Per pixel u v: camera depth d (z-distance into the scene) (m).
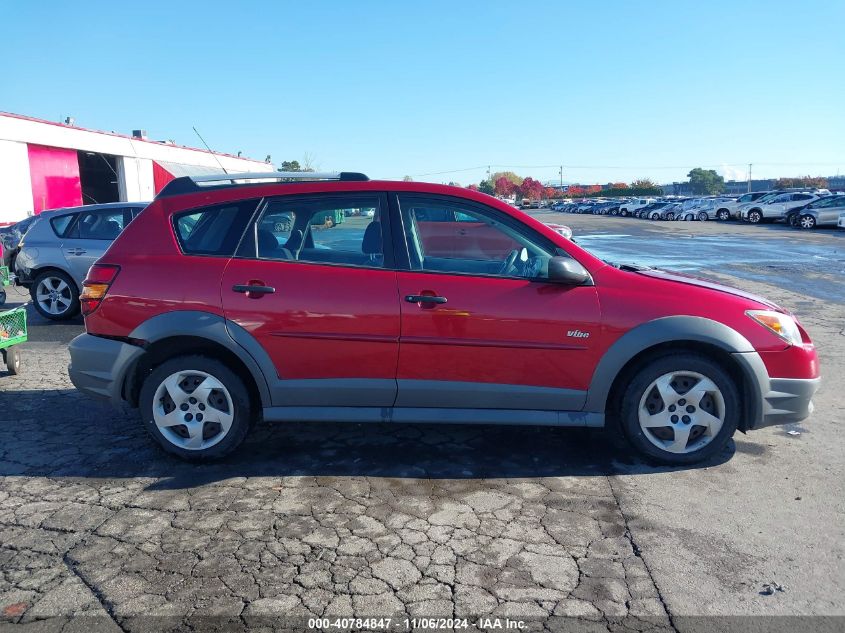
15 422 5.17
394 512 3.71
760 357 4.17
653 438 4.29
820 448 4.66
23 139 23.88
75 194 27.42
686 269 15.41
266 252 4.28
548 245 4.27
